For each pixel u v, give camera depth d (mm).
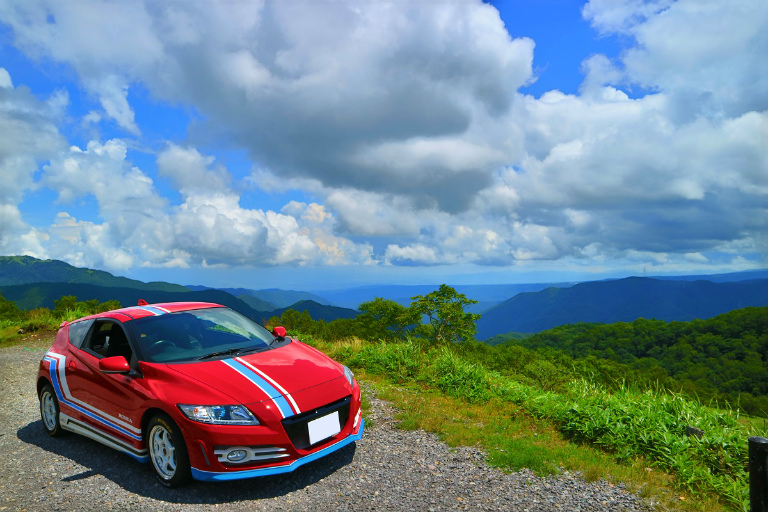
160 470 4410
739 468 4461
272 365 4715
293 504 3898
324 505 3861
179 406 4125
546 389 8133
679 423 5270
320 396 4418
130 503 4043
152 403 4309
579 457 4887
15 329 16562
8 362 11484
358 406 4855
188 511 3848
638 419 5391
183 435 4086
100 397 5062
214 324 5551
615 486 4168
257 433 4000
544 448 5172
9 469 4977
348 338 13008
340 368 5082
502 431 5867
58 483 4551
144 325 5199
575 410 5875
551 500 3879
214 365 4602
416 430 5840
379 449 5172
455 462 4773
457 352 10070
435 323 65188
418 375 8734
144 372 4613
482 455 4961
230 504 3949
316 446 4332
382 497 3977
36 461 5191
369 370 9508
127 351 5145
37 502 4129
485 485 4199
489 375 8633
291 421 4148
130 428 4656
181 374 4430
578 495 3973
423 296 65375
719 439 4730
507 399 7434
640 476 4398
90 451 5457
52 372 5824
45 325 17000
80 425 5418
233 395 4172
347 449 5188
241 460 4012
